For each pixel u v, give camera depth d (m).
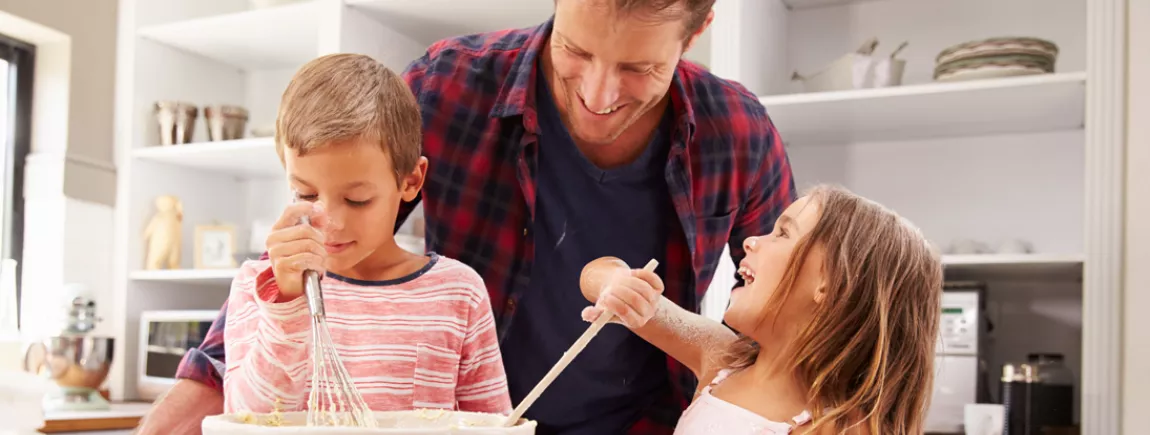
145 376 2.78
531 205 1.20
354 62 1.01
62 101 2.81
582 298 1.24
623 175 1.22
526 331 1.24
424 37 2.72
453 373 1.03
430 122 1.21
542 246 1.23
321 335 0.80
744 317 1.28
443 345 1.02
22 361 1.86
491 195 1.22
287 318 0.80
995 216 2.47
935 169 2.53
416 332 1.02
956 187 2.51
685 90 1.24
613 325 1.25
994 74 2.14
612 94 1.01
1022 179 2.46
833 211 1.28
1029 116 2.32
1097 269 2.05
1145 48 2.06
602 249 1.25
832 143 2.62
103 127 2.90
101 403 2.45
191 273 2.77
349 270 1.05
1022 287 2.47
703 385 1.34
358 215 0.96
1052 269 2.24
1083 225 2.39
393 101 1.00
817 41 2.63
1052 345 2.43
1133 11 2.07
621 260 1.23
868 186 2.58
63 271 2.74
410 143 1.02
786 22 2.64
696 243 1.28
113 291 2.88
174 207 2.89
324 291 1.02
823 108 2.28
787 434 1.19
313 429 0.68
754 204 1.36
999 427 2.06
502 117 1.19
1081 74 2.06
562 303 1.24
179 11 3.05
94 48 2.88
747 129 1.28
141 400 2.79
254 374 0.82
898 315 1.25
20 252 2.80
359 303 1.02
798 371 1.25
